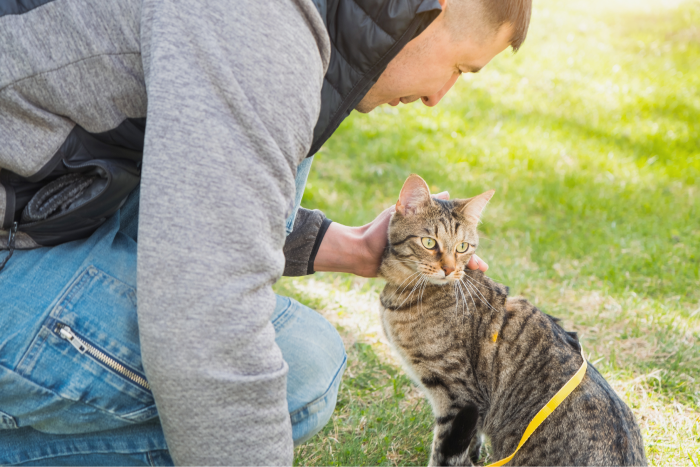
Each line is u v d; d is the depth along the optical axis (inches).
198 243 41.1
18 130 46.3
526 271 161.2
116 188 50.7
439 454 88.6
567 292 154.3
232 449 45.1
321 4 48.3
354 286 152.5
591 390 86.3
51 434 56.4
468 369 99.3
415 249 104.9
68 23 45.1
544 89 366.0
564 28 480.1
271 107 43.0
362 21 50.0
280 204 44.3
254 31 42.6
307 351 65.7
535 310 101.5
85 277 52.5
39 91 45.5
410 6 49.5
